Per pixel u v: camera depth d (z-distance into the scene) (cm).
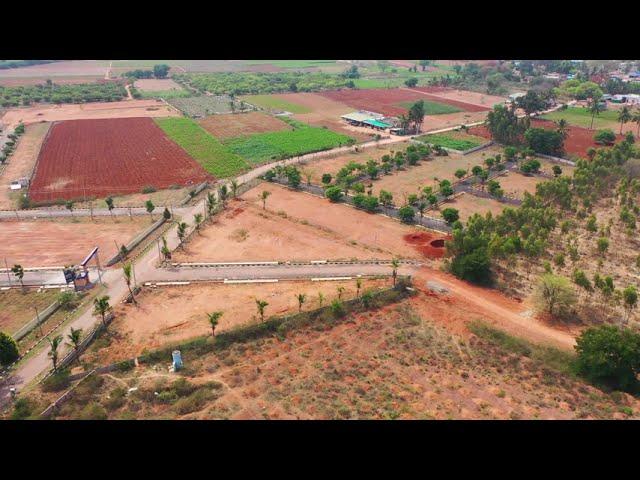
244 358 7275
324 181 13988
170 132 19625
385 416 6091
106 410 6203
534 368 7112
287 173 14250
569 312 8438
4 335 7088
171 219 12000
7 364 7150
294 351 7425
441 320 8206
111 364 7056
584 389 6712
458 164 16038
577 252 10444
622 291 9006
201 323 8081
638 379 6906
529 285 9269
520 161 16275
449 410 6238
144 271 9675
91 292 9019
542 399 6512
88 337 7662
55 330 8006
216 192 13712
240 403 6325
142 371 6994
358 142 18375
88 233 11294
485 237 9831
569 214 12225
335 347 7525
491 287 9181
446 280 9400
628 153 15350
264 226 11556
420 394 6538
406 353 7412
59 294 8981
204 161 16288
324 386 6650
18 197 13312
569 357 7212
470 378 6900
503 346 7556
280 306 8512
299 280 9394
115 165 15988
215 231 11319
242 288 9119
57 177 14912
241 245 10688
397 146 17888
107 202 12175
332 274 9588
